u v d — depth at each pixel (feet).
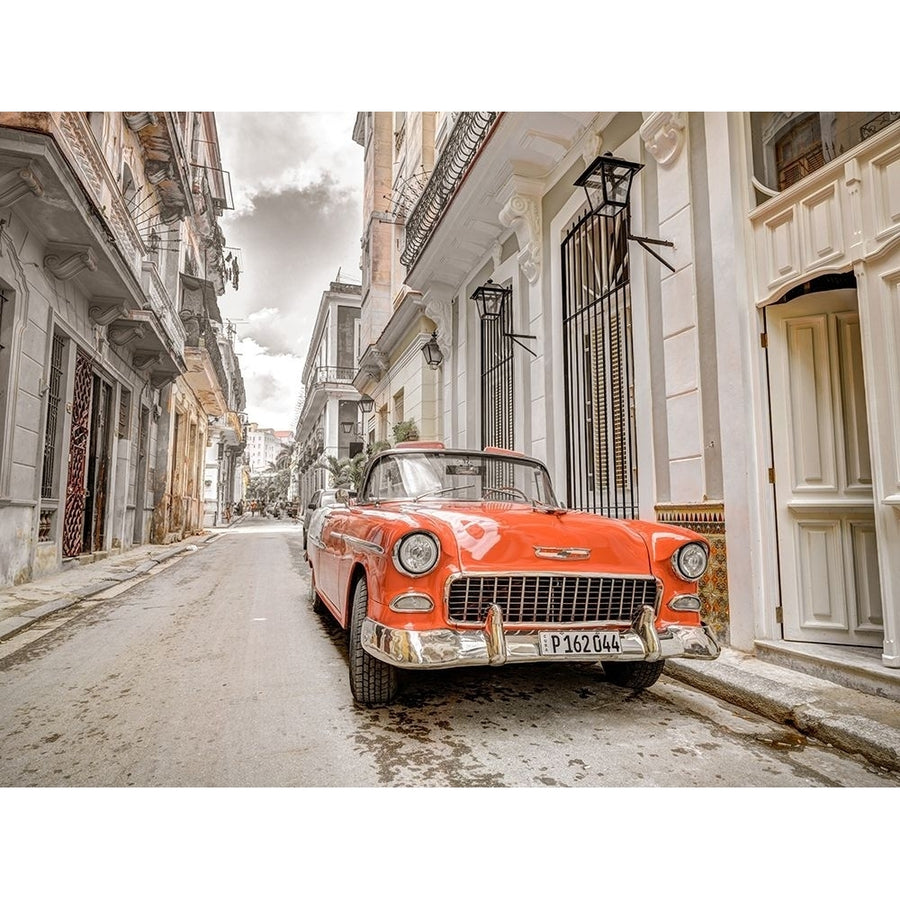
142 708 10.80
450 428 38.93
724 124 14.97
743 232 14.66
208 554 43.93
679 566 10.69
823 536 13.43
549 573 9.83
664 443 17.19
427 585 9.50
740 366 14.17
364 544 10.89
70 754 8.79
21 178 20.83
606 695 11.77
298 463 192.24
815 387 13.87
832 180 12.62
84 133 26.08
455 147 30.68
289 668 13.44
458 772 8.27
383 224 69.36
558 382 24.02
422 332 44.75
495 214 29.91
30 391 25.13
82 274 29.84
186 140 54.29
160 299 44.98
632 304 18.75
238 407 139.03
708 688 12.03
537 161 25.36
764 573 13.66
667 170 17.19
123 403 44.16
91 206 24.56
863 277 11.80
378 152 70.18
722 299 14.78
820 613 13.24
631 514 19.25
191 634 16.94
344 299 118.01
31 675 12.91
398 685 11.05
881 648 12.57
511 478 14.58
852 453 13.43
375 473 15.07
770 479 13.98
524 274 28.30
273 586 26.89
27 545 25.30
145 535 50.24
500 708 10.91
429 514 10.80
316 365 133.80
